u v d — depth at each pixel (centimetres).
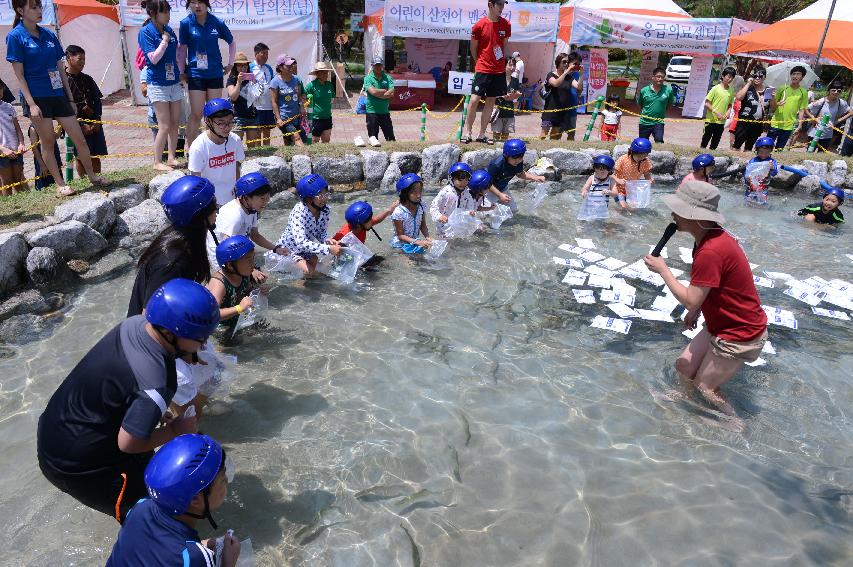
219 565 235
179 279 253
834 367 475
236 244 425
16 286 525
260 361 453
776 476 358
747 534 315
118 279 584
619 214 833
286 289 570
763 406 425
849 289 616
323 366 450
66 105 653
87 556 288
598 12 1739
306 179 554
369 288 581
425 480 344
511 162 747
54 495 324
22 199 652
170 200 322
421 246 643
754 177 915
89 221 609
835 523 325
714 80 2372
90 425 242
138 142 1266
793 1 2727
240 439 370
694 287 389
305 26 1666
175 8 1561
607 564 294
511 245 702
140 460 269
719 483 350
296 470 346
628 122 1839
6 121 741
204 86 809
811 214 838
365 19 1983
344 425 387
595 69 1916
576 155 1018
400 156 926
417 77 1947
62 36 1692
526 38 1722
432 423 393
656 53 2097
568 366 463
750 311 391
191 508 219
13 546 292
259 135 1005
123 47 1684
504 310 548
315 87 1009
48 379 425
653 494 340
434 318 529
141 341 246
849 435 398
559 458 366
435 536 306
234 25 1628
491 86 977
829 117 1180
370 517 316
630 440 384
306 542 299
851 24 1493
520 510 325
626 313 548
